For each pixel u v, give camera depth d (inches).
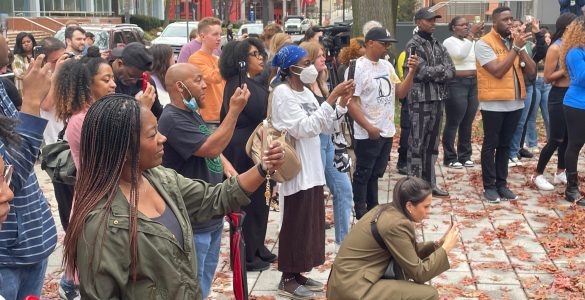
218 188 108.7
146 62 207.8
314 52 216.5
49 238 132.7
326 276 216.4
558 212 278.8
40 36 1186.0
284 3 1565.0
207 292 172.6
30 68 117.6
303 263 194.9
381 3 561.3
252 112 211.9
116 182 92.7
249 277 215.3
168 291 92.2
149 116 95.4
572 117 279.6
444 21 887.1
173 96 160.6
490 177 296.0
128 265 89.7
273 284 209.8
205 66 286.4
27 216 126.0
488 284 207.6
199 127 162.2
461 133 362.0
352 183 256.7
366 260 157.6
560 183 321.1
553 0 832.9
